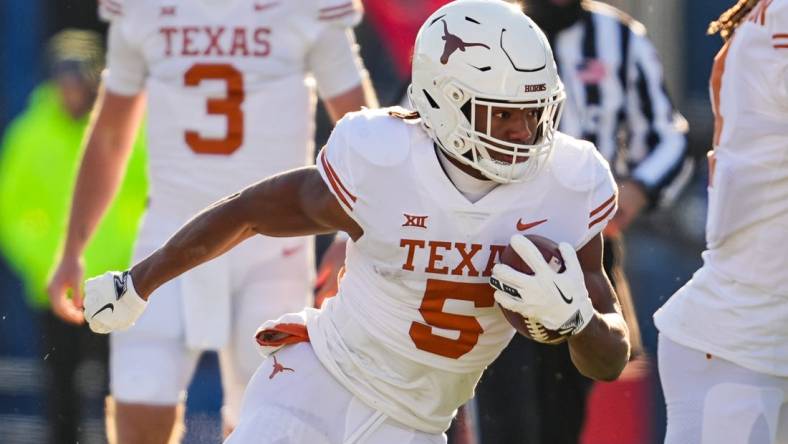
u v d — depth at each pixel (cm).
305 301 2009
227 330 1972
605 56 2069
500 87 1323
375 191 1363
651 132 2091
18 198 2569
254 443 1423
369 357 1427
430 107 1357
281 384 1458
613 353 1369
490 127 1334
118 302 1475
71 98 2572
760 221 1538
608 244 2033
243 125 1969
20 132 2580
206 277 1948
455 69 1331
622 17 2094
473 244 1365
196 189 1972
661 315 1623
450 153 1351
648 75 2092
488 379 2036
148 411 1936
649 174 2072
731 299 1555
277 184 1409
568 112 2064
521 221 1366
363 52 3045
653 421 2511
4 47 2883
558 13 2059
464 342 1411
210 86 1961
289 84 1980
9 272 2727
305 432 1430
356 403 1438
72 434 2552
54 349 2547
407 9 3031
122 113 2033
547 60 1346
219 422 2688
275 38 1964
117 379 1947
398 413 1436
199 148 1970
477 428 2055
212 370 2748
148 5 1970
